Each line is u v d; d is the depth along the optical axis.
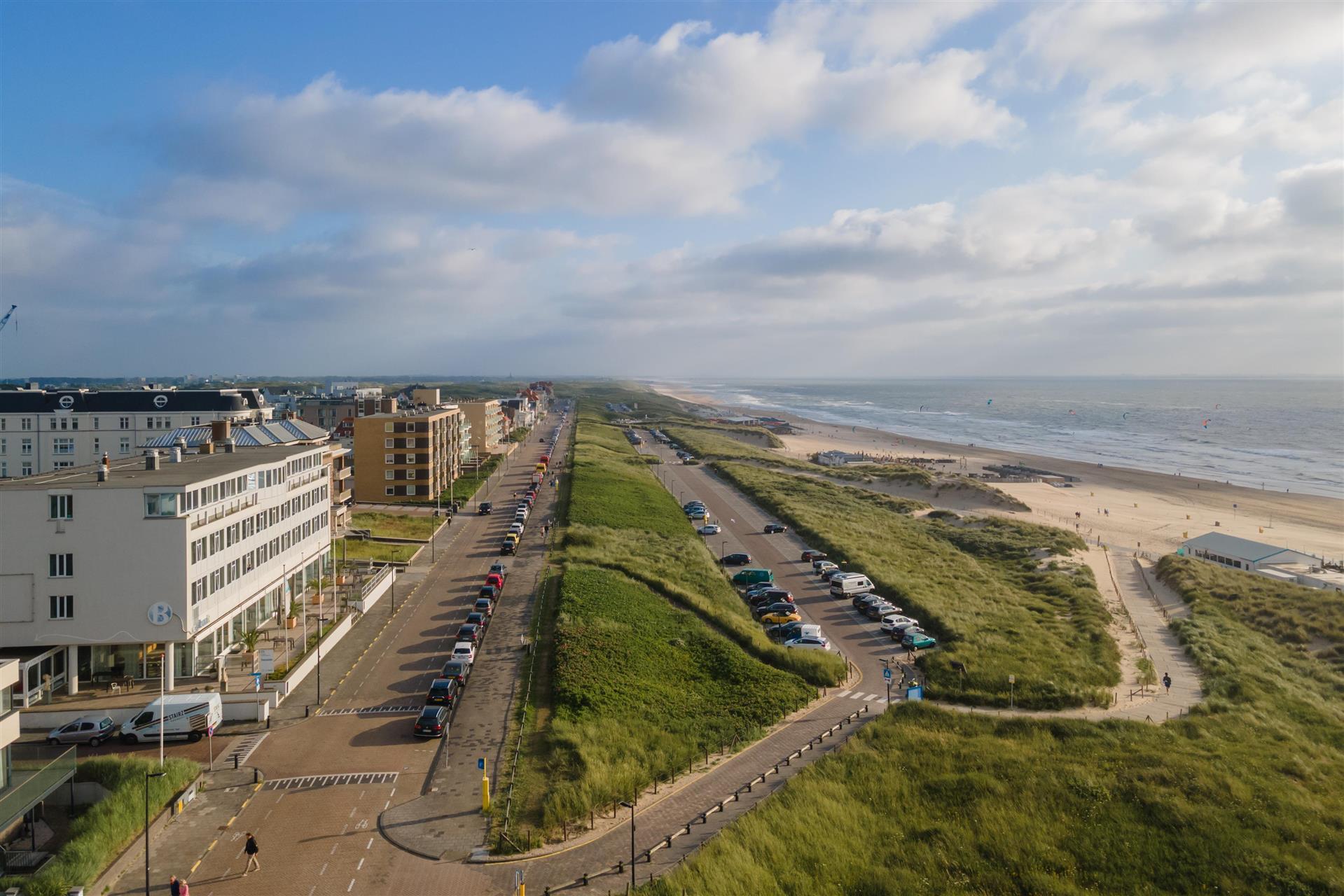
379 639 73.12
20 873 38.09
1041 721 59.84
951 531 142.62
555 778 47.53
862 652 75.50
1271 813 46.12
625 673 64.25
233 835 41.19
